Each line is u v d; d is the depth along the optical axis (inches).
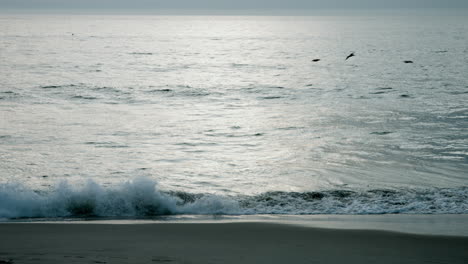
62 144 861.8
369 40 5162.4
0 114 1120.2
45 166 725.3
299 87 1688.0
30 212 511.5
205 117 1144.8
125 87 1628.9
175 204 544.1
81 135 935.0
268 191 611.5
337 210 540.4
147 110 1229.7
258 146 871.7
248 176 689.0
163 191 586.9
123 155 801.6
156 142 896.3
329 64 2635.3
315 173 701.9
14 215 502.9
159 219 493.7
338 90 1605.6
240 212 534.6
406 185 638.5
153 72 2150.6
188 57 3041.3
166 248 353.4
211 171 715.4
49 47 3639.3
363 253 349.1
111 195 541.0
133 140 906.7
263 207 553.0
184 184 650.2
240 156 802.8
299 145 872.9
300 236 401.4
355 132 970.1
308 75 2086.6
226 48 3993.6
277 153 820.6
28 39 4675.2
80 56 2920.8
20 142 867.4
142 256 327.3
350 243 378.9
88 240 376.8
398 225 454.6
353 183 651.5
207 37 5984.3
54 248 347.3
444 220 483.5
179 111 1223.5
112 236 394.0
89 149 832.9
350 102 1348.4
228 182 660.1
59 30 7234.3
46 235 394.6
